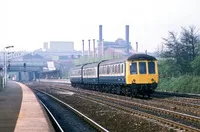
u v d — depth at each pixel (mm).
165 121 22891
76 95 56094
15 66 182375
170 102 36312
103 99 44688
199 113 27172
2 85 78688
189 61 67312
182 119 24719
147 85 43719
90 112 32531
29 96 49250
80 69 75250
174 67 66750
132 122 24484
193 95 43781
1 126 19812
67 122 26250
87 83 69750
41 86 106688
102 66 56875
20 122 21203
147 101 37875
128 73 43781
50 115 28844
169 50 68750
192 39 68938
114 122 25312
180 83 54250
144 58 43844
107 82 53562
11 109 30531
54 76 178125
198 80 51375
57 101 45531
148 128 21688
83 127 23531
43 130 17859
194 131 18953
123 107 32688
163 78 64000
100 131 21344
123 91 47125
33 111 28219
